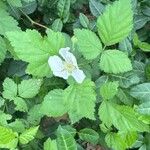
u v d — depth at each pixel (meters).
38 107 0.16
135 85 0.16
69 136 0.15
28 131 0.15
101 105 0.15
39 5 0.19
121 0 0.14
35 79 0.16
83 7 0.20
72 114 0.15
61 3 0.18
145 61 0.18
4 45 0.15
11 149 0.14
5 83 0.15
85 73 0.15
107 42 0.14
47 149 0.14
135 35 0.17
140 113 0.15
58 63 0.14
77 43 0.14
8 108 0.17
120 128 0.15
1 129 0.14
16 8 0.18
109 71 0.14
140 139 0.17
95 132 0.17
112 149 0.17
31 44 0.14
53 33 0.14
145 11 0.19
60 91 0.15
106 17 0.14
